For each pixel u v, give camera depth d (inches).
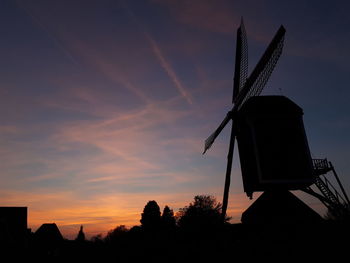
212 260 764.6
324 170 784.9
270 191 719.1
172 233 1184.2
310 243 647.1
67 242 2374.5
